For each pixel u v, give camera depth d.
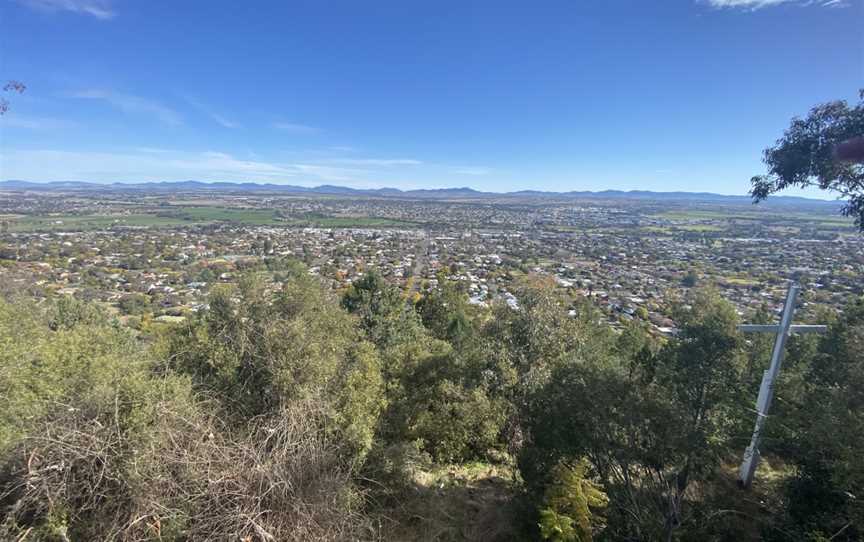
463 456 8.34
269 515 4.46
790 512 5.54
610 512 5.60
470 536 5.93
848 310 6.54
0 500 4.11
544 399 5.96
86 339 6.59
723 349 5.18
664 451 4.92
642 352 5.96
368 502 6.03
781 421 5.47
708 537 5.39
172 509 4.21
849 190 4.97
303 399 5.82
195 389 6.07
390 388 8.20
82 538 4.07
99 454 4.14
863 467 4.11
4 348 5.47
